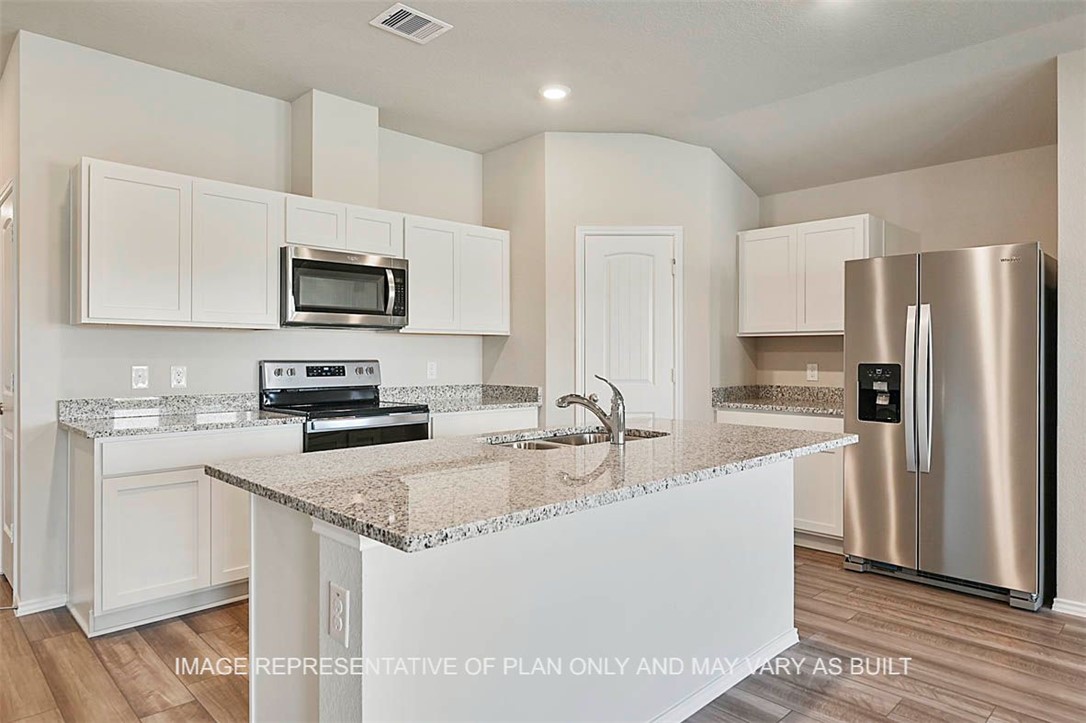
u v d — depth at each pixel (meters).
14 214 3.09
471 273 4.40
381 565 1.42
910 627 2.93
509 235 4.65
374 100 3.88
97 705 2.26
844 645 2.75
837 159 4.40
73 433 3.02
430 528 1.27
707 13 2.89
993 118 3.67
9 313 3.27
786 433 2.75
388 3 2.81
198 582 2.97
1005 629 2.90
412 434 3.78
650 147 4.46
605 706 1.96
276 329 3.63
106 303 2.93
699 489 2.31
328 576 1.48
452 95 3.80
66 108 3.14
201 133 3.56
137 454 2.80
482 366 4.90
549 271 4.43
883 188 4.49
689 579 2.26
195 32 3.06
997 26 2.97
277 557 1.72
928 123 3.84
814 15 2.90
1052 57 3.14
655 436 2.80
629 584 2.04
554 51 3.26
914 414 3.39
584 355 4.43
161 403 3.38
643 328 4.45
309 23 2.99
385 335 4.33
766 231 4.61
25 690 2.35
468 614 1.60
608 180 4.44
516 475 1.80
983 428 3.21
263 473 1.81
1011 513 3.13
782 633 2.72
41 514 3.06
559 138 4.42
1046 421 3.20
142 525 2.82
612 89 3.71
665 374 4.44
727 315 4.68
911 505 3.44
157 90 3.42
